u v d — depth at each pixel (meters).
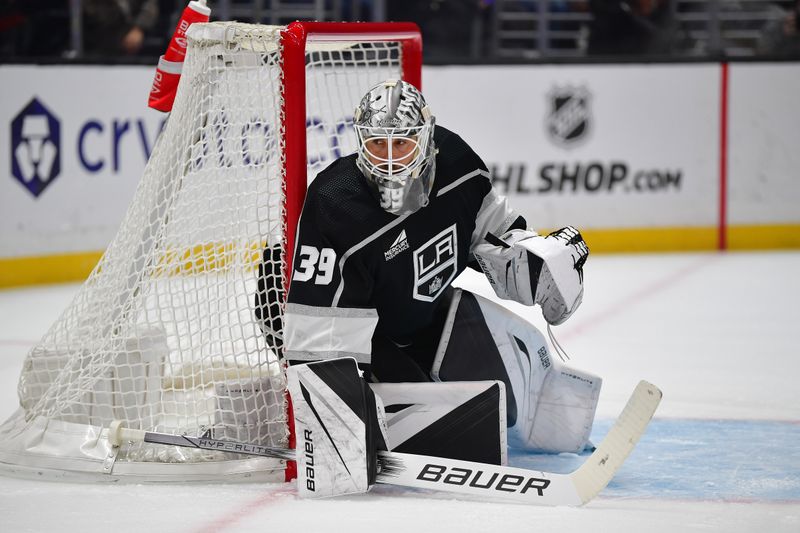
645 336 14.59
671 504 7.58
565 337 14.62
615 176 22.58
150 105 9.09
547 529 6.96
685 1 24.55
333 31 8.43
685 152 22.72
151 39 22.66
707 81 22.61
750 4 25.84
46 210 19.47
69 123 19.55
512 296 8.56
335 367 7.53
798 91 22.70
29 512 7.43
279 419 8.38
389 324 8.27
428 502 7.59
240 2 23.09
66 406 8.47
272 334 8.43
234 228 8.48
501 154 22.23
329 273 7.68
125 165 20.20
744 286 18.66
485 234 8.55
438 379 8.53
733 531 6.93
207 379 9.45
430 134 7.63
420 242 7.89
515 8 24.72
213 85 8.42
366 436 7.51
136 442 8.40
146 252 8.52
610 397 11.17
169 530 6.99
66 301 17.88
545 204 22.44
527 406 8.77
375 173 7.46
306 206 7.77
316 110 9.77
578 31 24.98
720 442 9.34
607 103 22.42
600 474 7.51
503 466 7.71
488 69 22.06
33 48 22.09
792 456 8.88
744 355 13.30
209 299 8.48
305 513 7.33
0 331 15.38
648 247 22.83
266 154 8.56
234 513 7.35
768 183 22.92
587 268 20.77
